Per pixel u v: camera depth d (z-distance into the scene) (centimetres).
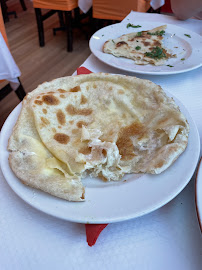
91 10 271
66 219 47
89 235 46
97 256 46
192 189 57
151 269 44
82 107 78
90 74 85
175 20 148
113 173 58
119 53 110
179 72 93
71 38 275
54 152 61
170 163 55
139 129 69
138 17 152
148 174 55
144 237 48
